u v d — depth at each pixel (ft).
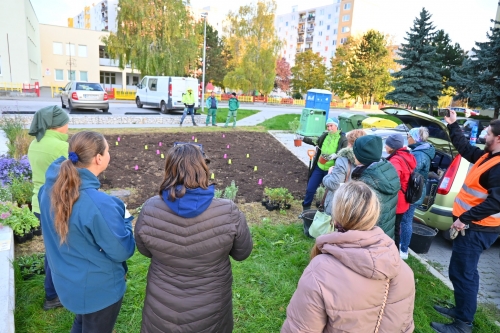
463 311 10.14
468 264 9.93
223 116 55.98
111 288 6.63
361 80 140.67
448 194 15.34
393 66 163.94
